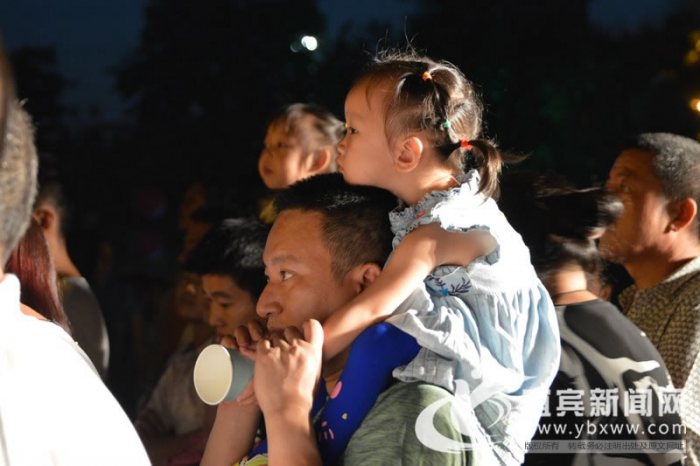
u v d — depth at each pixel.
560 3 5.52
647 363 2.82
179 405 3.90
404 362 2.07
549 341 2.25
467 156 2.43
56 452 1.54
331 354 2.09
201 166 7.27
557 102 5.30
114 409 1.66
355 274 2.22
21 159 1.49
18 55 8.23
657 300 3.65
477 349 2.08
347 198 2.25
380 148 2.33
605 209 2.91
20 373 1.55
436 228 2.16
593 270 3.00
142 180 7.79
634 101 5.38
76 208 7.81
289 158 4.78
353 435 2.04
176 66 7.23
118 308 6.08
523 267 2.22
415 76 2.33
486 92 5.38
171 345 5.43
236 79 7.01
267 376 2.02
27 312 1.93
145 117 7.51
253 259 3.51
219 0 7.05
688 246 3.75
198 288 4.02
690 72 5.49
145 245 7.78
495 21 5.53
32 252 2.32
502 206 2.95
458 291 2.16
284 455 1.98
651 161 3.74
